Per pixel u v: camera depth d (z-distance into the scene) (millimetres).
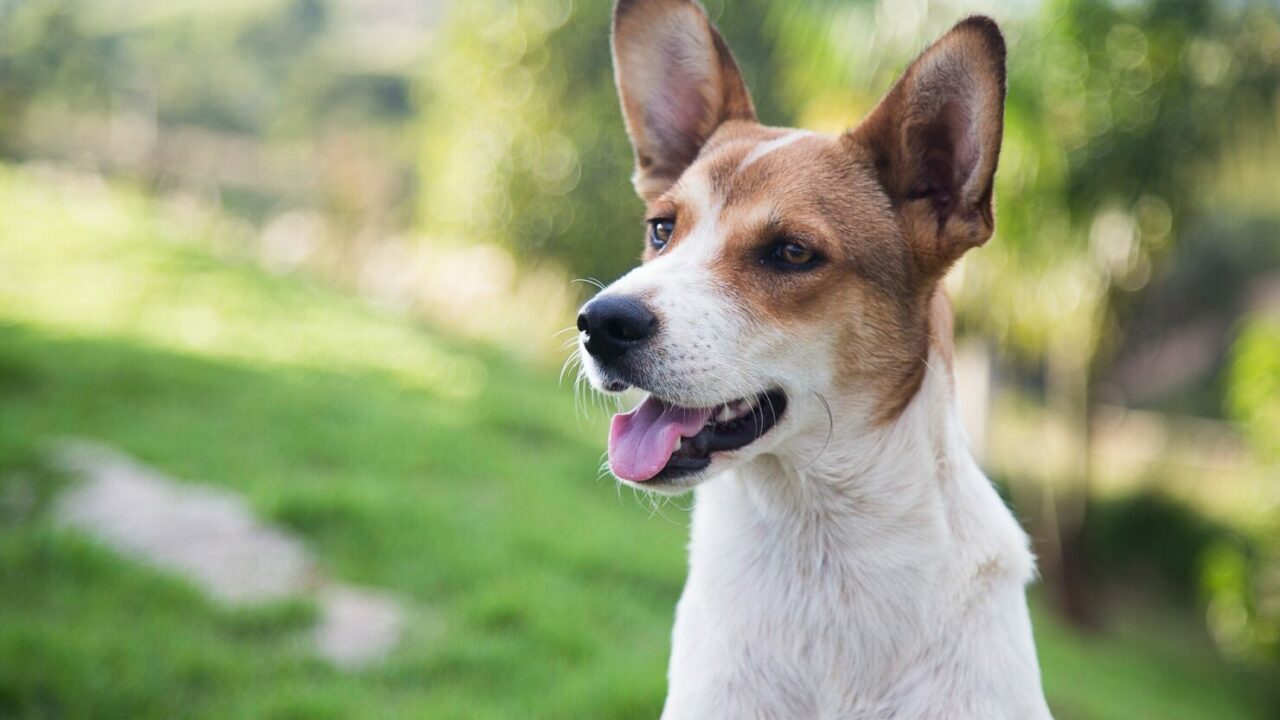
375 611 5512
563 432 10047
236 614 5129
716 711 2969
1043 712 3014
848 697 2979
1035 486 12852
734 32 12586
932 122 3230
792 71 11336
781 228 3125
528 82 13859
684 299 3000
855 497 3020
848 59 9875
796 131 3543
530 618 5555
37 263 12477
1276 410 9703
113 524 5934
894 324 3146
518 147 13945
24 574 5125
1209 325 16453
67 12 40312
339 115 41188
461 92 14656
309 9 55281
